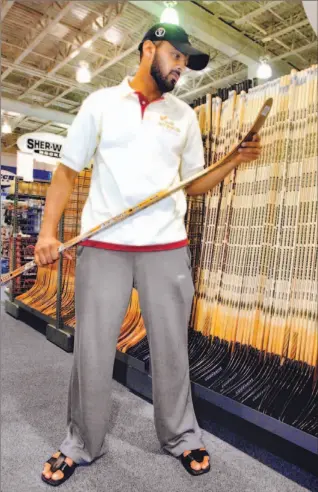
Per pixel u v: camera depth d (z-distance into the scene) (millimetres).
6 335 3250
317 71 1793
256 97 2053
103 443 1544
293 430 1431
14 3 5672
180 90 9438
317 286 1752
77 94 10227
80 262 1435
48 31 6324
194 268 2303
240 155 1399
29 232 4500
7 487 1373
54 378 2344
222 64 7906
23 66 7930
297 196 1846
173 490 1388
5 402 2008
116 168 1386
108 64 7652
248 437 1756
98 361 1396
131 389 2203
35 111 9492
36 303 3494
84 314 1408
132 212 1350
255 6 5926
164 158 1418
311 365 1763
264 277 1970
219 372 1930
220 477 1467
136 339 2330
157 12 5340
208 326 2205
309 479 1476
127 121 1368
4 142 13539
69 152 1408
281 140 1927
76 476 1443
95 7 5781
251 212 2031
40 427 1774
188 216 2314
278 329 1882
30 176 5645
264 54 7188
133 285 1494
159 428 1538
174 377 1475
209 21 6203
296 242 1841
